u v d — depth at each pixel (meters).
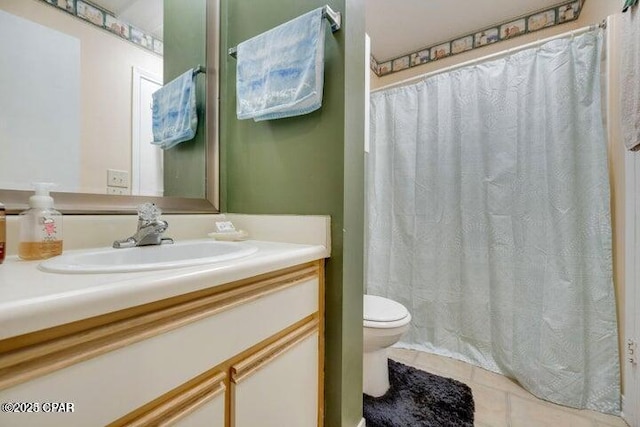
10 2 0.73
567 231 1.39
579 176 1.38
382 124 2.07
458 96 1.79
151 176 1.05
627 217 1.22
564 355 1.35
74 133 0.85
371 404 1.32
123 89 0.97
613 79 1.32
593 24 1.52
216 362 0.58
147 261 0.86
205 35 1.23
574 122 1.41
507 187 1.61
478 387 1.47
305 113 1.02
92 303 0.40
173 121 1.12
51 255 0.67
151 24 1.06
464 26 2.16
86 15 0.88
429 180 1.88
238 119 1.23
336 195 1.00
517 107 1.59
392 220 2.01
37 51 0.78
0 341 0.34
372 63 2.54
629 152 1.21
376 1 1.91
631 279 1.20
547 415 1.26
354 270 1.07
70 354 0.38
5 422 0.33
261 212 1.17
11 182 0.73
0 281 0.45
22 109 0.75
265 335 0.71
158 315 0.48
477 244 1.71
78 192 0.85
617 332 1.28
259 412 0.68
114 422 0.42
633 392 1.18
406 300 1.95
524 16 2.05
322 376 0.97
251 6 1.21
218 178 1.25
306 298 0.88
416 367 1.65
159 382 0.48
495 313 1.62
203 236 1.15
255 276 0.68
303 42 0.99
